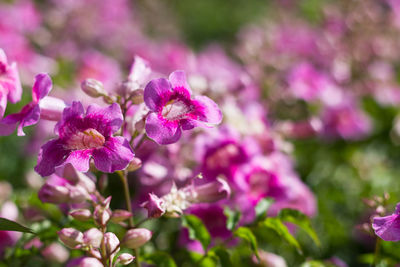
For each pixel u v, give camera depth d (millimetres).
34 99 518
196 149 612
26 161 795
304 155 830
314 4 1390
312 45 1082
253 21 2012
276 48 1046
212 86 668
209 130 622
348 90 989
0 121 518
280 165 649
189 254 575
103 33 1349
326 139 857
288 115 837
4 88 520
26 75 912
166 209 526
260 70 923
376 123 984
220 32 2029
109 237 499
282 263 601
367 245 716
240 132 653
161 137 495
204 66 906
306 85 842
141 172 602
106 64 1016
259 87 848
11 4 1155
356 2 1086
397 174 833
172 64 1012
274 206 633
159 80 502
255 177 620
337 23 1071
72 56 1144
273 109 821
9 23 959
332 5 1196
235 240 607
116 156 493
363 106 1020
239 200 601
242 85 725
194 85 669
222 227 601
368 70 1036
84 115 500
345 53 1038
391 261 588
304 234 687
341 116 864
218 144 615
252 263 601
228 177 603
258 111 681
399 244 584
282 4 1357
